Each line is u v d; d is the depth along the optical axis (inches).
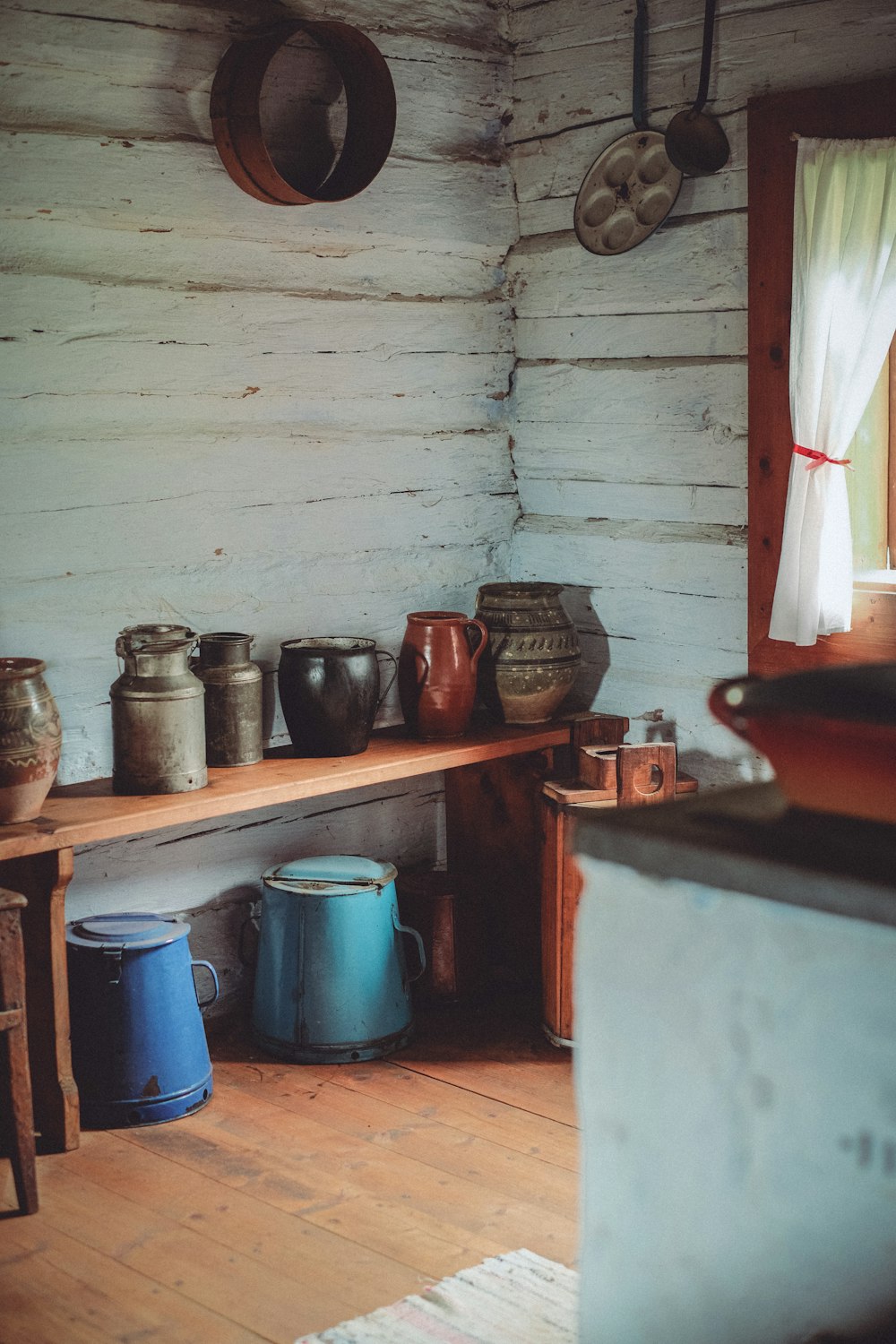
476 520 166.9
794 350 133.6
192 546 139.8
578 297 159.0
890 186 124.1
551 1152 119.1
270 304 142.6
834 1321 49.3
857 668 54.9
